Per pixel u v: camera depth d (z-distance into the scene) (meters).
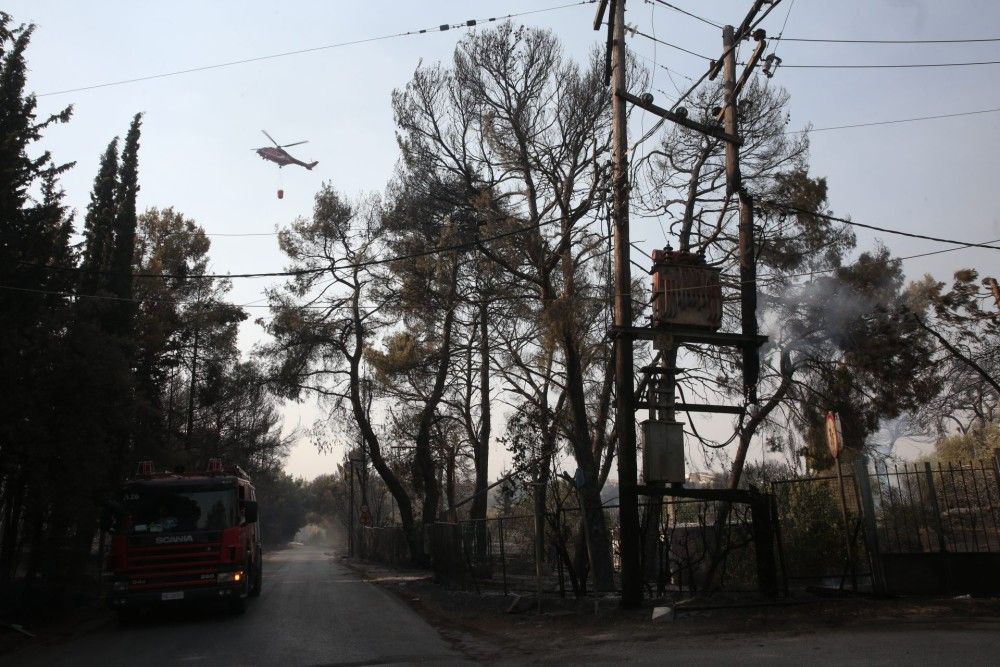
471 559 21.28
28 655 12.34
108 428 18.91
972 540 14.12
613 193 15.92
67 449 17.09
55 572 19.59
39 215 17.83
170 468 27.62
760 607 13.18
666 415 15.12
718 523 15.98
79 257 21.16
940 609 11.91
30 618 16.39
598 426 22.98
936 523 13.65
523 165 23.20
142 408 20.80
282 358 38.25
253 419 52.22
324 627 14.88
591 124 22.98
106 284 28.95
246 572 17.16
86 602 20.44
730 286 18.80
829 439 14.04
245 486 18.59
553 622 14.08
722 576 15.98
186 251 42.34
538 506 16.03
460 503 27.69
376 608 18.67
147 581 15.86
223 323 43.19
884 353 21.19
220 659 11.32
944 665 7.89
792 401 21.55
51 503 17.55
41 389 16.81
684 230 21.08
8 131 17.47
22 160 17.55
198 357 44.72
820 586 15.85
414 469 37.59
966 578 13.24
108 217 27.41
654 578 18.77
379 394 37.34
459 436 37.16
